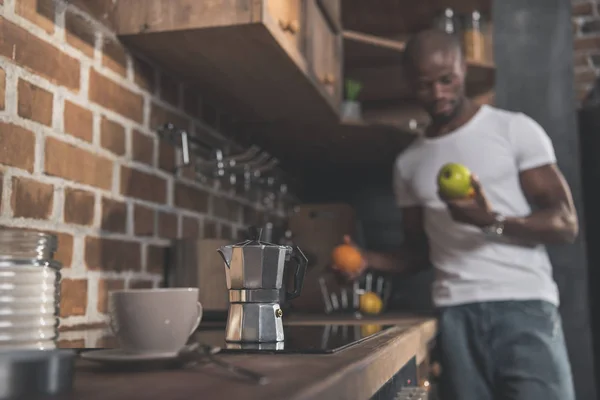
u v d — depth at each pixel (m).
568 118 2.73
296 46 1.72
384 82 2.70
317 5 1.96
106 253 1.40
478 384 1.84
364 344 0.93
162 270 1.66
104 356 0.62
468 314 1.87
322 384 0.54
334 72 2.22
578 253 2.63
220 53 1.57
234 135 2.25
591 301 2.71
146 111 1.61
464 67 2.11
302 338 1.03
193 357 0.62
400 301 2.77
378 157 2.80
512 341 1.80
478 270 1.90
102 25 1.41
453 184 1.76
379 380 0.79
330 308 2.32
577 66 3.04
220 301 1.60
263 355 0.77
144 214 1.58
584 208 2.78
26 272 0.77
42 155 1.19
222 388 0.52
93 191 1.36
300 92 1.92
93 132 1.36
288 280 1.81
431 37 2.05
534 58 2.79
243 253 0.97
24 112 1.14
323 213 2.41
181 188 1.80
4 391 0.48
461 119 2.07
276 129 2.36
